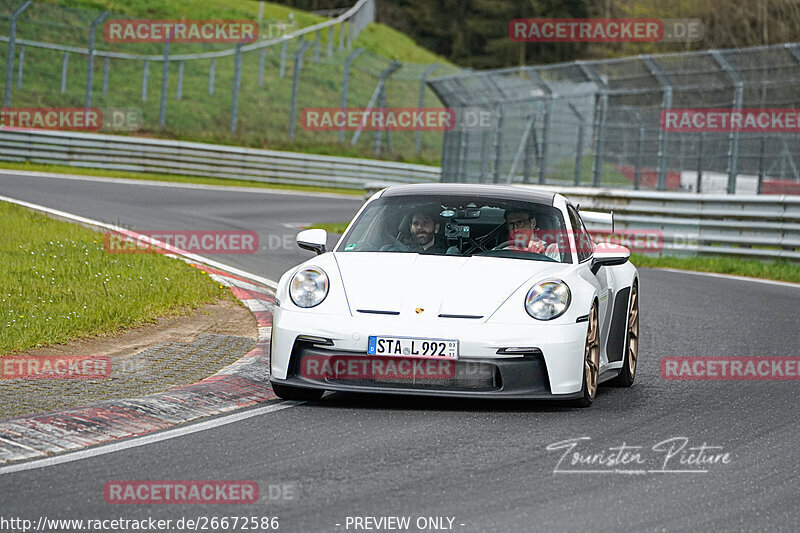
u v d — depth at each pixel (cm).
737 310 3975
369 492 1548
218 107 14350
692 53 7419
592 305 2267
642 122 8544
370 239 2473
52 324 2891
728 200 5875
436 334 2106
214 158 11181
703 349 3136
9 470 1639
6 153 10125
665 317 3762
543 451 1834
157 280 3819
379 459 1748
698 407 2314
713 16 17700
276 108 14900
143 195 8188
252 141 12838
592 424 2084
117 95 13838
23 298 3241
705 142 7894
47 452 1753
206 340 2944
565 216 2561
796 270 5366
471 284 2211
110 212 6444
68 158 10444
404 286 2203
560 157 9100
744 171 7775
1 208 5422
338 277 2250
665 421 2142
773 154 7525
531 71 8962
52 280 3566
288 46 17225
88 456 1738
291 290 2250
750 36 17025
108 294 3428
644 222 6253
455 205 2542
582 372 2184
